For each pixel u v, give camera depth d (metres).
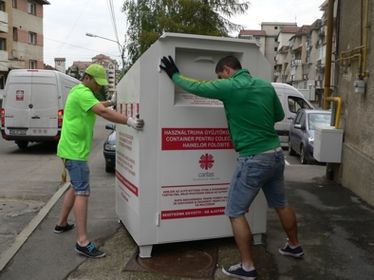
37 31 47.72
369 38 6.82
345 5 7.98
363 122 7.07
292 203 6.62
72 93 4.71
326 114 13.14
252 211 4.79
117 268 4.28
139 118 4.29
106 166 10.26
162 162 4.39
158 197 4.42
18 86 14.48
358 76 7.09
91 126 4.72
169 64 4.24
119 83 5.19
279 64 91.00
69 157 4.62
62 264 4.39
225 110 4.10
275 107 4.14
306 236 5.14
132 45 27.19
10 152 14.91
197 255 4.56
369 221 5.73
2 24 39.41
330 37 8.55
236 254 4.58
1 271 4.24
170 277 4.07
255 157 3.94
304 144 11.96
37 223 5.67
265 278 4.06
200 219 4.58
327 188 7.71
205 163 4.52
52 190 8.36
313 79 60.19
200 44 4.34
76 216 4.61
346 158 7.74
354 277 4.08
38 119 14.52
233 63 4.08
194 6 24.28
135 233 4.55
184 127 4.41
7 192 8.15
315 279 4.05
